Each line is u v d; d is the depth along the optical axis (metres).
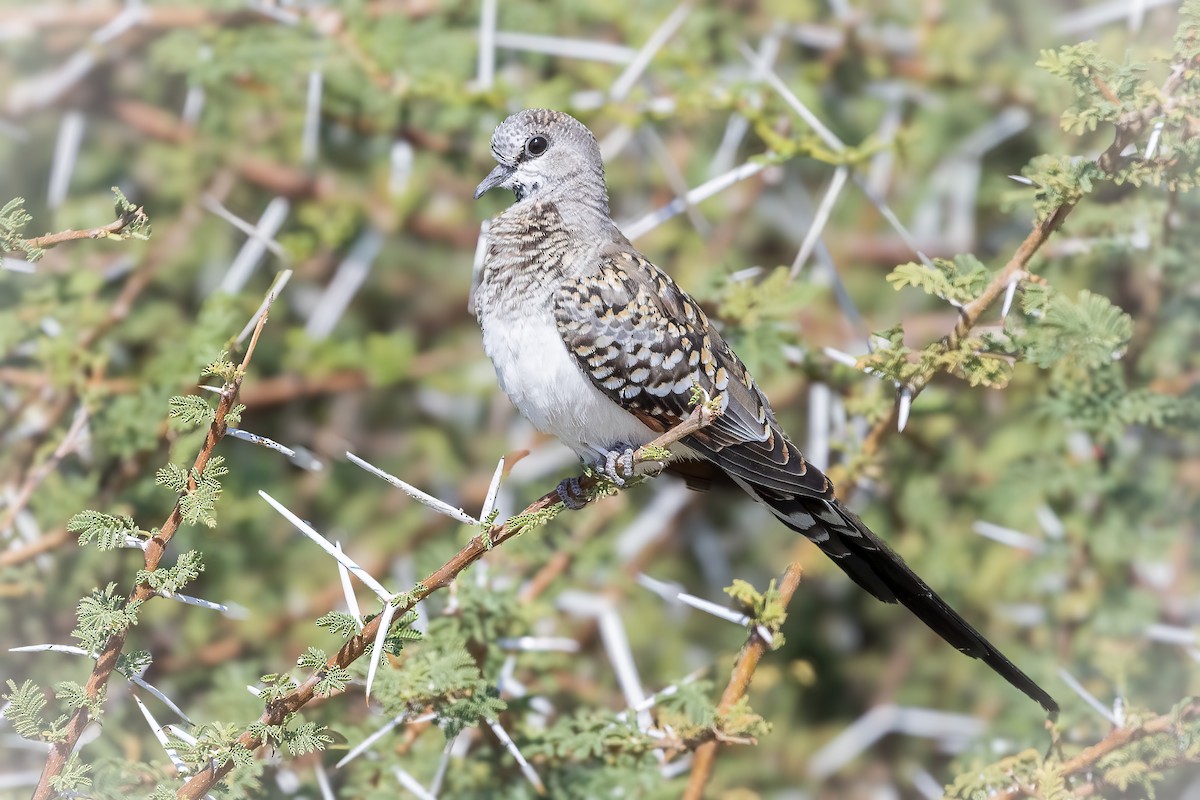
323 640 10.48
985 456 11.12
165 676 9.98
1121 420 9.10
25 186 12.04
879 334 7.45
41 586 9.39
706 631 11.79
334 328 12.50
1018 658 10.46
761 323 9.21
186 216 11.77
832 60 12.05
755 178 12.35
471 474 11.88
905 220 12.53
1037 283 7.30
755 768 11.20
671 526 11.80
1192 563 10.38
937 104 12.20
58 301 10.30
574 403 8.40
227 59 10.92
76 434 9.54
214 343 9.38
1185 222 9.37
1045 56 6.83
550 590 9.48
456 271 12.55
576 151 9.02
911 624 11.87
